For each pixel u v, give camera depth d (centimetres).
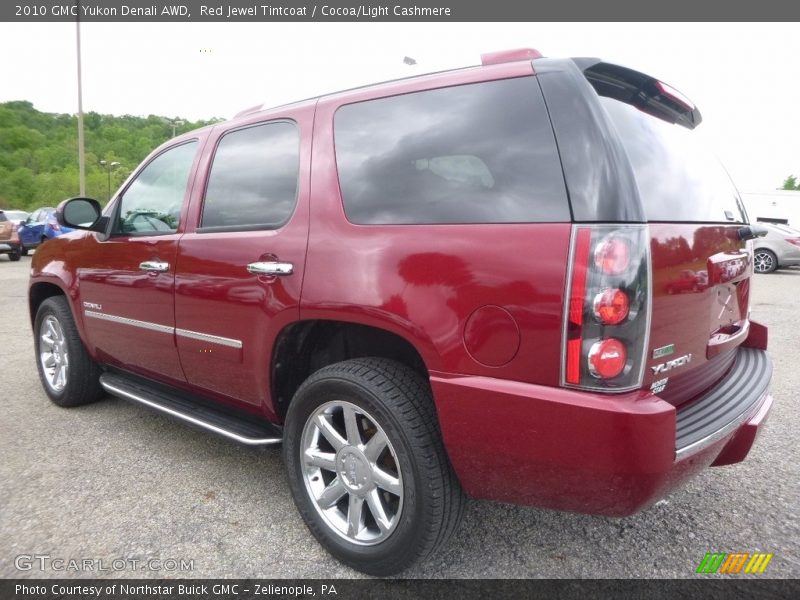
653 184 190
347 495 233
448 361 186
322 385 220
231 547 237
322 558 230
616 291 161
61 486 288
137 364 336
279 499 277
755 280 1287
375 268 204
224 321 263
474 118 199
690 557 230
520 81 192
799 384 465
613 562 227
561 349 166
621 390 164
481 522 257
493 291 177
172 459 320
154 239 306
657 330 173
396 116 222
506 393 174
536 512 266
